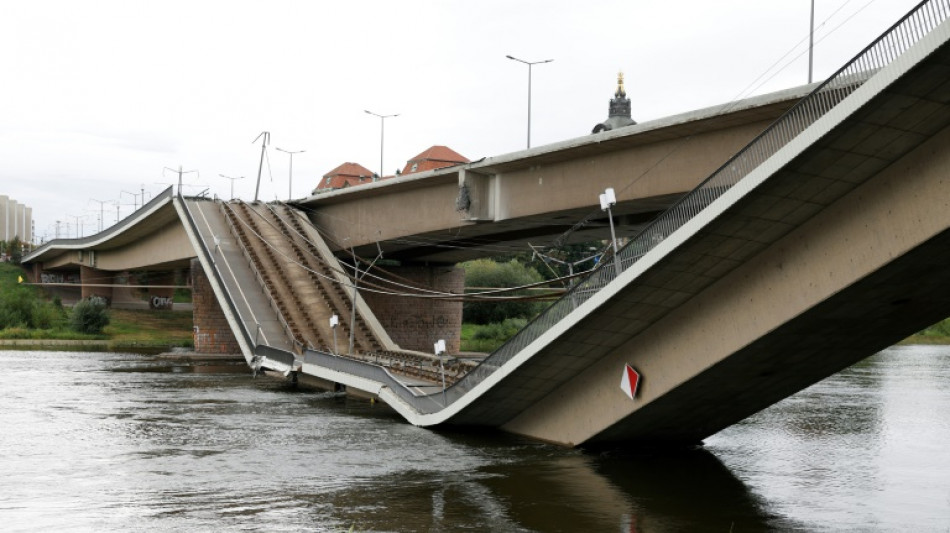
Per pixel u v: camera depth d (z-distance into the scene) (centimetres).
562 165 4706
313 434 3534
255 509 2273
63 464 2881
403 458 3016
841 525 2161
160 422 3862
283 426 3756
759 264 2503
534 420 3475
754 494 2491
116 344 9819
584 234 5772
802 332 2533
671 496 2462
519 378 3130
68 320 11119
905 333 2716
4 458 2983
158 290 13488
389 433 3572
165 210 7606
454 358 5159
